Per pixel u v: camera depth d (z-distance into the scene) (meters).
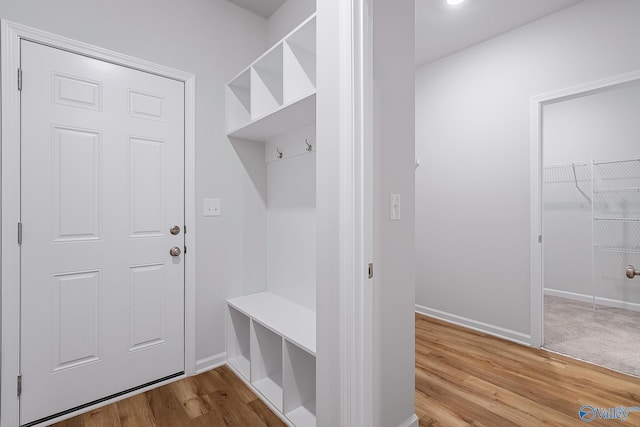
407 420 1.49
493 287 2.70
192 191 2.05
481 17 2.40
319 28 1.18
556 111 3.87
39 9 1.56
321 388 1.20
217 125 2.19
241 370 2.07
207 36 2.14
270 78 2.05
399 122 1.42
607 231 3.52
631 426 1.56
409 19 1.47
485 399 1.77
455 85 2.95
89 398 1.70
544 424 1.57
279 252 2.32
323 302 1.18
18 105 1.50
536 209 2.42
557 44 2.32
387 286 1.37
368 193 1.12
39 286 1.56
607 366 2.14
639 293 3.32
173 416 1.64
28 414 1.53
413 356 1.51
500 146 2.63
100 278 1.73
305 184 2.09
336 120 1.12
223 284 2.22
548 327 2.85
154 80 1.91
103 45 1.73
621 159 3.41
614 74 2.08
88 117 1.69
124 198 1.80
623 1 2.05
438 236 3.11
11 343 1.48
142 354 1.87
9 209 1.48
